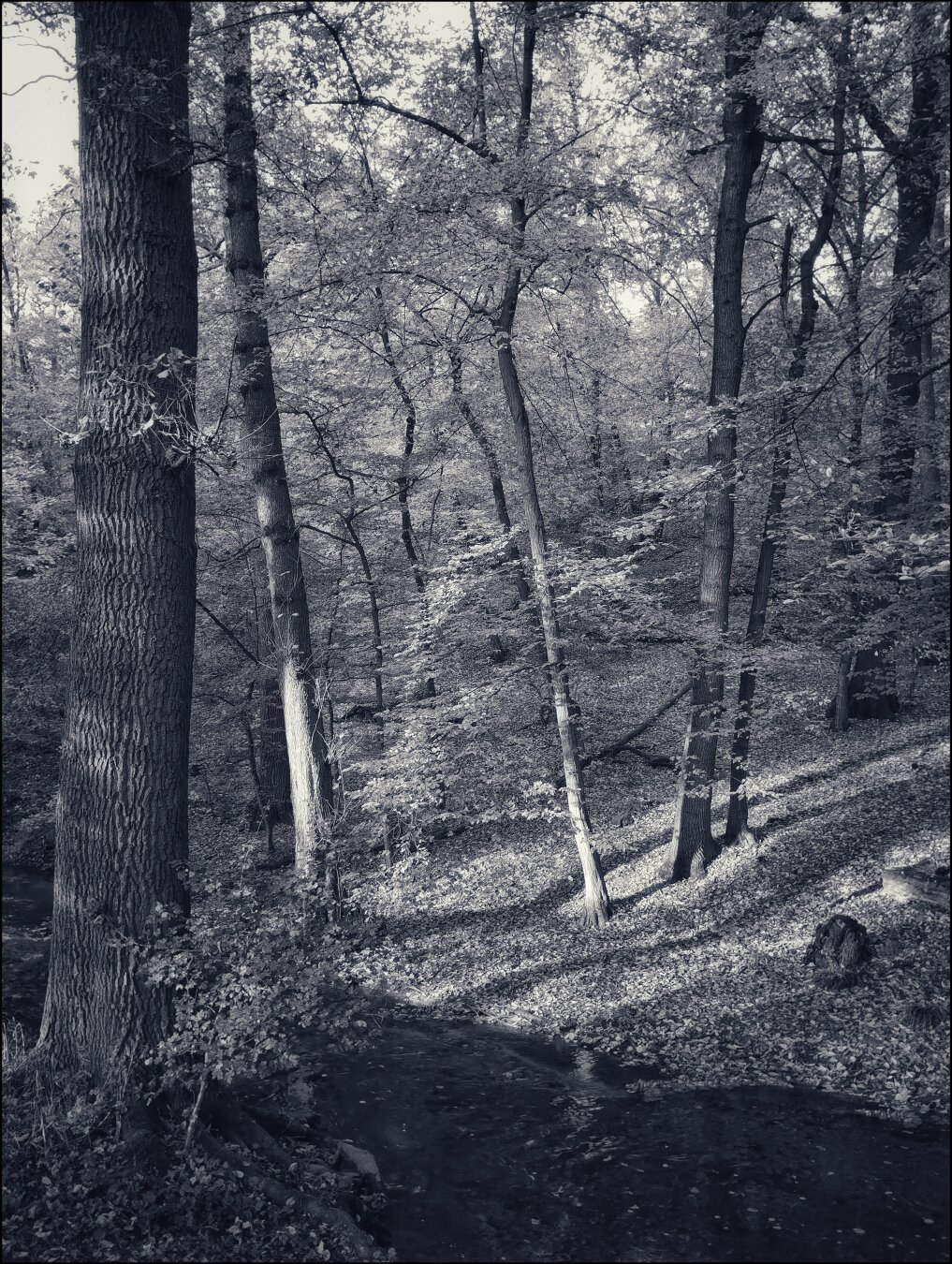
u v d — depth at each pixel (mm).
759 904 12203
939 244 12203
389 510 17000
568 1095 8727
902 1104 7805
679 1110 8211
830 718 17859
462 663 19766
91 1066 6328
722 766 17156
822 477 11500
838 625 13070
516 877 14844
